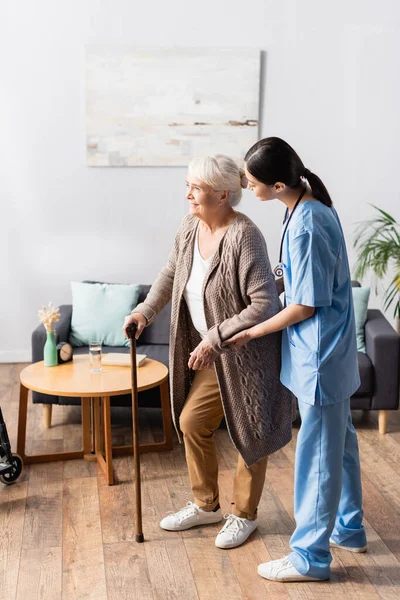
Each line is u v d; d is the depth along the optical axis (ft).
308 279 7.74
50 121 16.47
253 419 8.93
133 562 8.84
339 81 16.74
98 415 11.73
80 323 14.40
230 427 8.99
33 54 16.19
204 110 16.49
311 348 7.98
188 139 16.60
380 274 15.38
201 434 9.25
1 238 16.87
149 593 8.21
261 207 17.04
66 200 16.80
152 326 14.66
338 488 8.32
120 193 16.83
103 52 16.16
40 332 13.25
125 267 17.16
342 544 9.09
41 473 11.39
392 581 8.46
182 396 9.46
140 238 17.06
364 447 12.54
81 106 16.46
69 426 13.52
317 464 8.23
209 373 9.16
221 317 8.78
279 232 17.17
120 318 14.40
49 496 10.59
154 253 17.15
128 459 11.93
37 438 12.91
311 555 8.43
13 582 8.43
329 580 8.48
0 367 17.02
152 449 12.26
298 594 8.20
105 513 10.06
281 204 17.02
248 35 16.42
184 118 16.49
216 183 8.41
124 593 8.21
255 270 8.49
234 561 8.87
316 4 16.44
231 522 9.37
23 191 16.70
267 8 16.37
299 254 7.77
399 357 12.84
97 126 16.43
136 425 9.16
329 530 8.41
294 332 8.20
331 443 8.18
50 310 12.33
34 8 16.05
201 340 9.32
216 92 16.46
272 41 16.48
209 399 9.14
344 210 17.22
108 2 16.11
